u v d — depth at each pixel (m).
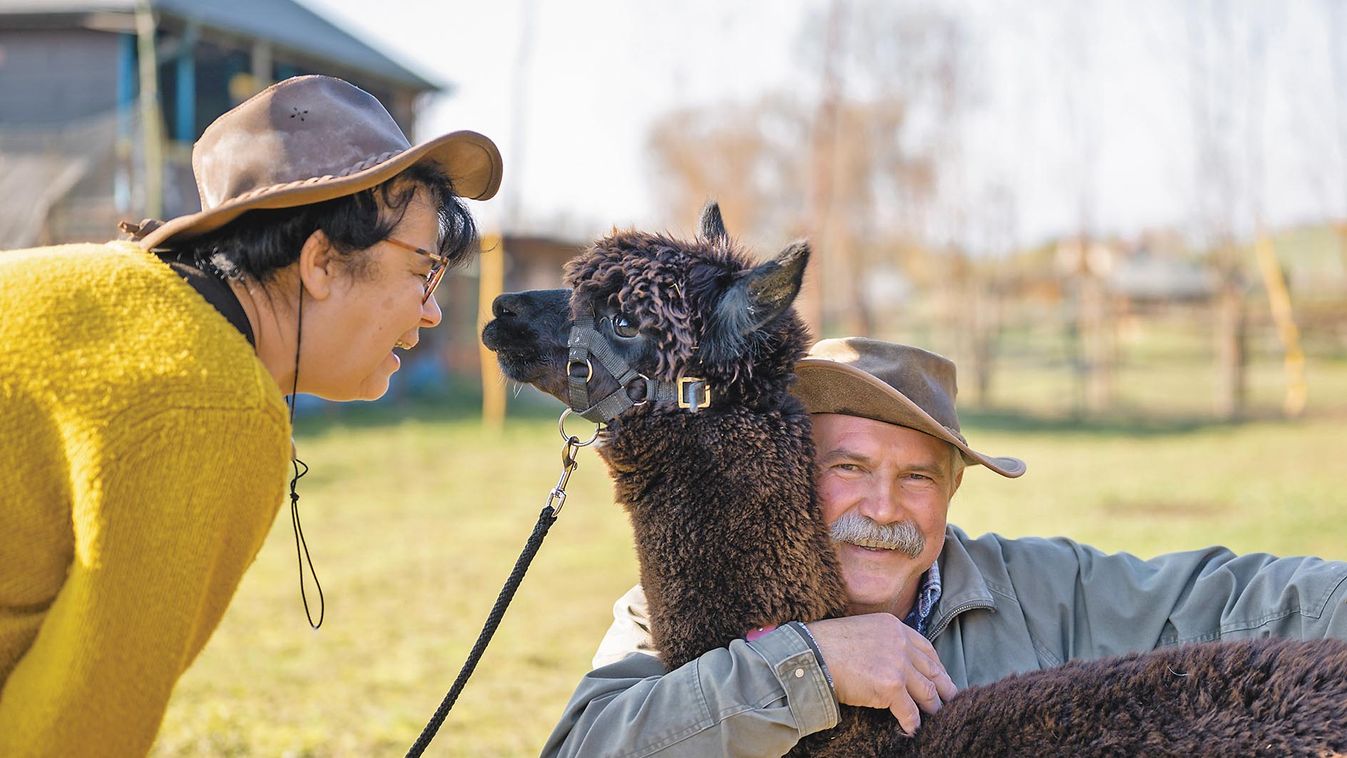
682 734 2.47
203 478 1.88
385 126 2.30
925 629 3.00
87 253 2.04
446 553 10.25
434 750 5.32
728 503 2.65
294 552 10.23
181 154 19.52
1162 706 2.41
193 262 2.19
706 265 2.81
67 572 1.96
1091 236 29.64
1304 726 2.28
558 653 7.16
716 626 2.63
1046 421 23.08
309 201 2.13
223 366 1.94
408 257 2.32
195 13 18.98
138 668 1.86
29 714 1.84
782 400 2.76
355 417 20.41
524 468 15.84
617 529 11.59
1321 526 11.03
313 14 24.77
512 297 2.95
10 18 19.12
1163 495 13.45
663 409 2.71
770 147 33.50
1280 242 35.97
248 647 7.15
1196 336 39.69
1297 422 21.92
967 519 11.93
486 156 2.45
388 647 7.23
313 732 5.50
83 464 1.82
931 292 39.53
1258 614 2.87
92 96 19.41
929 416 2.77
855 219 33.56
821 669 2.48
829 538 2.75
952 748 2.49
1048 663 2.95
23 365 1.87
